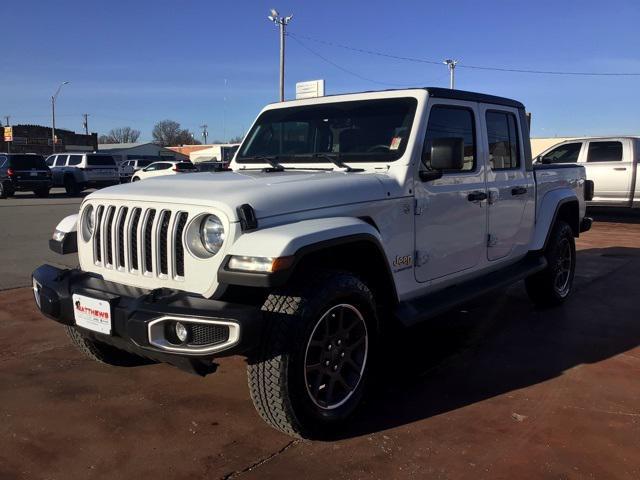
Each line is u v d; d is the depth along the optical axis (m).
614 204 13.63
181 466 3.00
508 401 3.78
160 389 3.96
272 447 3.19
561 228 5.99
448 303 4.18
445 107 4.31
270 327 3.02
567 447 3.19
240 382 4.08
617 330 5.29
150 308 2.94
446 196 4.25
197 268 3.07
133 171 40.59
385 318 3.84
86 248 3.68
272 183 3.40
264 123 4.83
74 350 4.70
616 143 13.68
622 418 3.54
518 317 5.74
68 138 72.38
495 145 4.99
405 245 3.91
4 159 23.22
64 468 2.98
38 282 3.59
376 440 3.27
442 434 3.34
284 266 2.83
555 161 14.55
